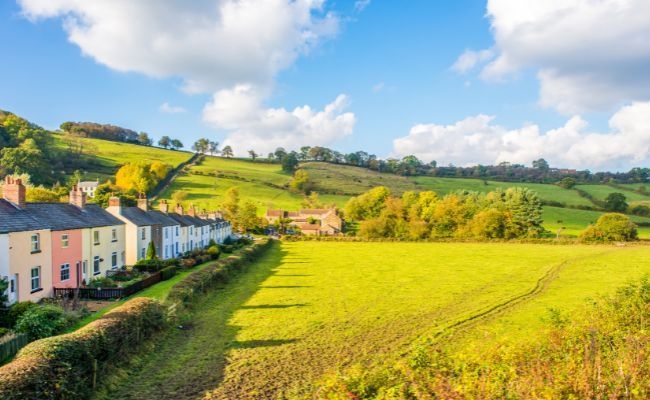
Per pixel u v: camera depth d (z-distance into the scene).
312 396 16.14
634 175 196.12
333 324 26.86
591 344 12.26
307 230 133.12
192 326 26.12
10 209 31.98
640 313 15.73
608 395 9.92
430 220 114.88
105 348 17.03
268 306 31.95
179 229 66.75
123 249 49.03
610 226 95.12
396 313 29.84
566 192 165.25
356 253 75.69
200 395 16.41
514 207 111.88
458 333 24.78
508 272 51.22
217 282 39.22
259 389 16.94
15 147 141.00
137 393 16.53
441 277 47.22
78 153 170.62
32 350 14.38
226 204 129.50
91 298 32.75
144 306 22.34
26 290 30.70
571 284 42.06
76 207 42.78
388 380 11.18
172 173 176.50
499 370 11.17
